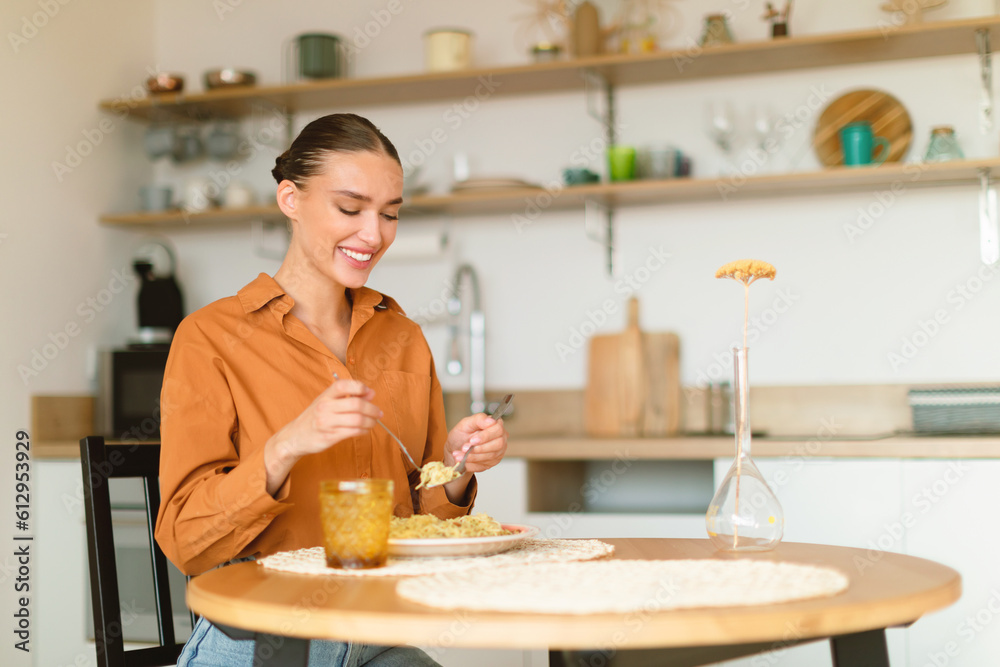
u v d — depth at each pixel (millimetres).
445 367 3160
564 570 920
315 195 1319
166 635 1291
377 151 1316
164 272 3295
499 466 2588
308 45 3053
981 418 2541
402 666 1224
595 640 704
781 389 2867
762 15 2893
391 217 1373
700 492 2941
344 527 960
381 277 3215
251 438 1268
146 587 2598
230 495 1077
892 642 2262
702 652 848
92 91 3133
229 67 3383
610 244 3031
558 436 2887
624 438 2557
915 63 2791
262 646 909
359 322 1449
